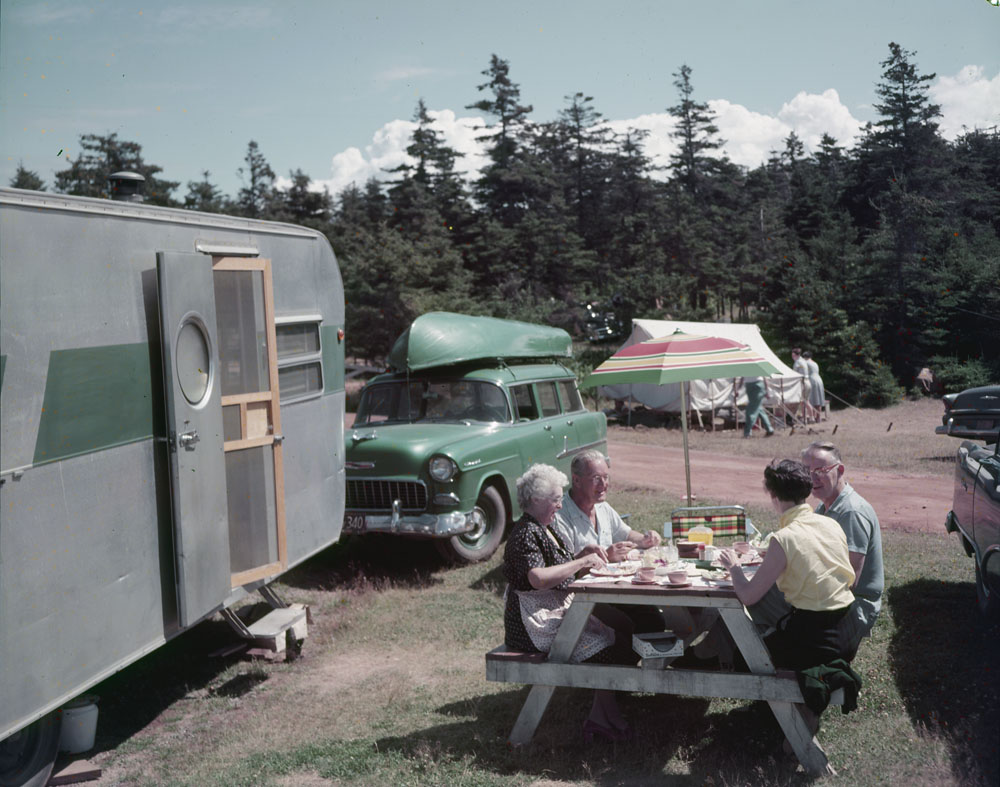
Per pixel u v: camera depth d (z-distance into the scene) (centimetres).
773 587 452
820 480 480
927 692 489
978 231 3666
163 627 483
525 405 955
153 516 475
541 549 459
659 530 941
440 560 877
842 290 3241
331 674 593
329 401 701
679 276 4872
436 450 807
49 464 399
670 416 2170
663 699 505
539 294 5762
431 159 7019
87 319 426
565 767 426
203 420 507
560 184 7750
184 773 448
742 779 399
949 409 909
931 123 4419
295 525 644
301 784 426
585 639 454
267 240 610
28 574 385
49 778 439
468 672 581
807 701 397
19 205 385
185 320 490
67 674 409
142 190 526
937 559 801
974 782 381
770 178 10206
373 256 3059
